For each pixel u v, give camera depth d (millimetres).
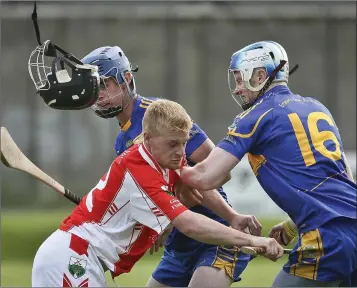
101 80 15297
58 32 68875
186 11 66125
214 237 12938
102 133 64000
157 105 12992
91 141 63906
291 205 13727
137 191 13031
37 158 63375
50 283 13180
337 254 13500
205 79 71250
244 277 28641
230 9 65500
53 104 14062
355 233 13680
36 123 64688
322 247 13500
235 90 14688
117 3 65125
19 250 38375
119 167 13156
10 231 39688
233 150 13805
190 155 15312
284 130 13867
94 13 65250
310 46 69750
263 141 13945
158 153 12969
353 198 13805
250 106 14656
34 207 56875
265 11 65062
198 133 15297
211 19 66125
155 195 12938
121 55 15469
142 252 13414
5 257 37188
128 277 28266
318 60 69750
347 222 13641
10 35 69188
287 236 15570
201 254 15820
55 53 14234
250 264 33531
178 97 71312
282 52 14461
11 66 68625
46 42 14141
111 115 15570
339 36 70250
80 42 69438
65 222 13617
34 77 16156
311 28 69562
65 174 63031
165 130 12812
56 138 63844
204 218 12961
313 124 14023
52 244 13344
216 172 13766
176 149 12961
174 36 70250
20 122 65125
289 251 14055
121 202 13180
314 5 65125
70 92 13891
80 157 63688
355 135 69625
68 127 64125
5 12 63438
